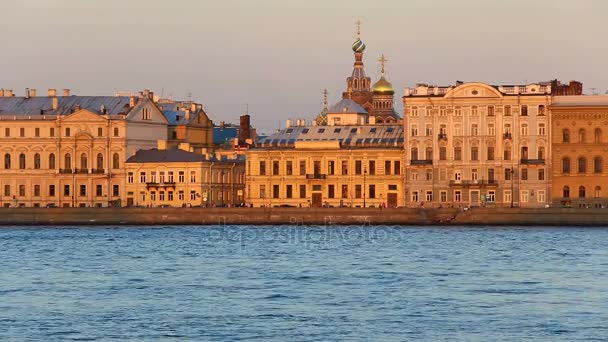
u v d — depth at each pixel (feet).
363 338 536.83
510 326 561.43
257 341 531.50
